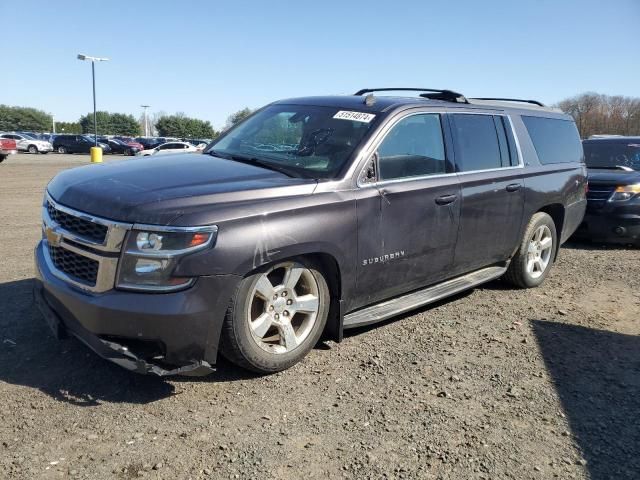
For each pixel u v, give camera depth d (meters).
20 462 2.77
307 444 3.03
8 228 8.90
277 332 3.85
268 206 3.51
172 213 3.21
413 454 2.99
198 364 3.32
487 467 2.91
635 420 3.44
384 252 4.21
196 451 2.93
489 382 3.86
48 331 4.36
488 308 5.45
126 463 2.81
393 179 4.29
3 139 28.91
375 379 3.82
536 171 5.79
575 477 2.86
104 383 3.60
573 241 9.47
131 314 3.13
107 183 3.60
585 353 4.43
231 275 3.32
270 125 4.84
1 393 3.42
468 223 4.93
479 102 5.52
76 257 3.43
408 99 4.78
